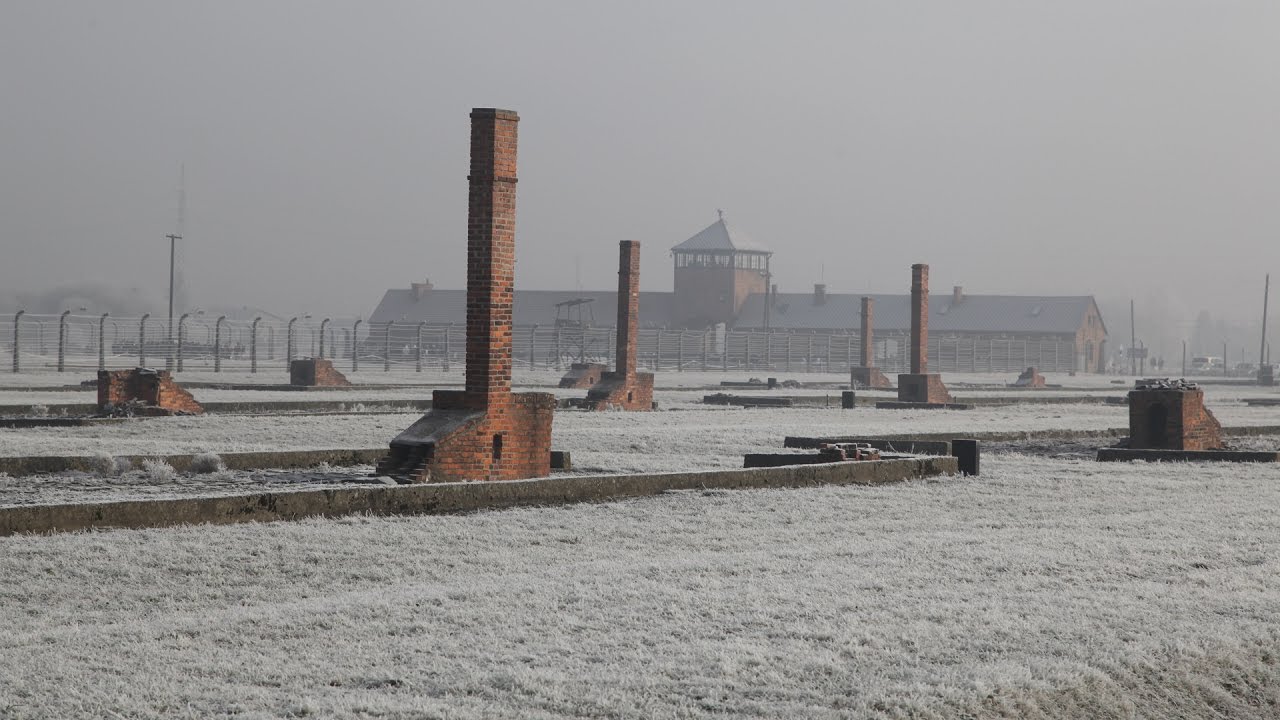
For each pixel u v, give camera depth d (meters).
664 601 11.88
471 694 9.18
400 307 151.25
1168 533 16.52
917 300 53.50
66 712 8.48
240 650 10.04
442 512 17.27
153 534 14.39
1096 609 12.03
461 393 20.89
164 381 37.88
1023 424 39.66
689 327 141.50
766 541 15.69
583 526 16.36
